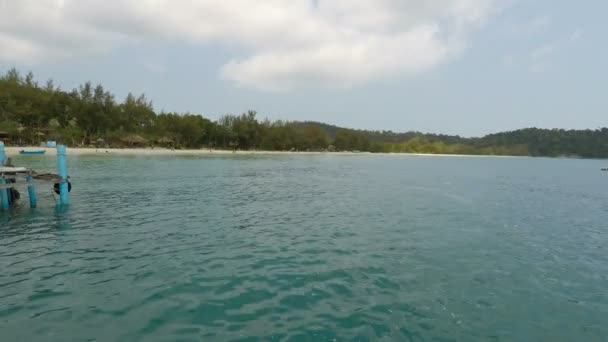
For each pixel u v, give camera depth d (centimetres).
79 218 1427
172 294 729
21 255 952
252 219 1499
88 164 4238
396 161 9462
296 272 877
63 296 708
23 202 1745
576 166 9200
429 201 2205
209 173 3703
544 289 829
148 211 1602
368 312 679
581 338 616
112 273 836
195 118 10694
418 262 992
